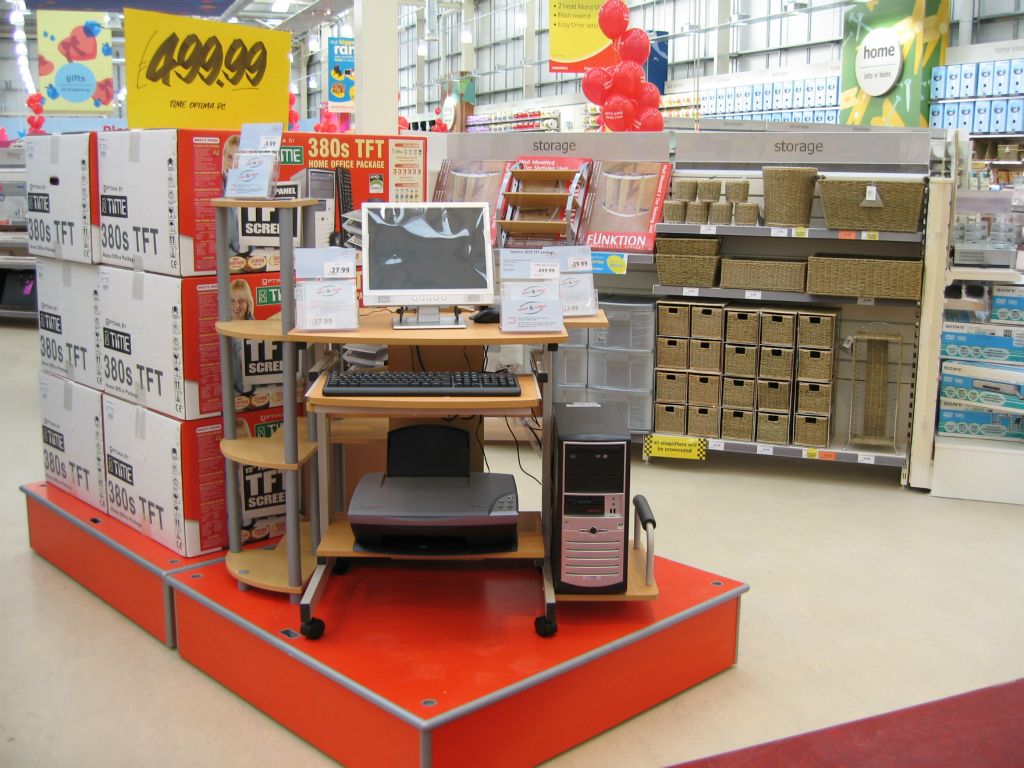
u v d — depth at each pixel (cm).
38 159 378
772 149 509
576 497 264
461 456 292
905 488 490
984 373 467
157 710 270
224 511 324
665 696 277
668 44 1677
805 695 280
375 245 282
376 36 513
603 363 535
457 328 276
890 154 489
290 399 275
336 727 243
